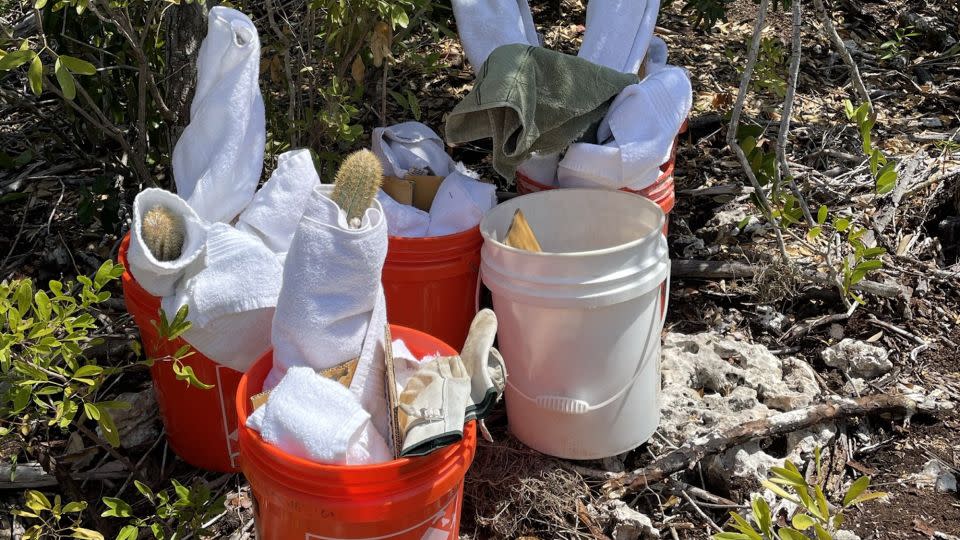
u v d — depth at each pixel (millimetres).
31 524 2570
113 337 3010
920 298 3289
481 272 2561
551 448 2637
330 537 1946
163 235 2297
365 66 3580
